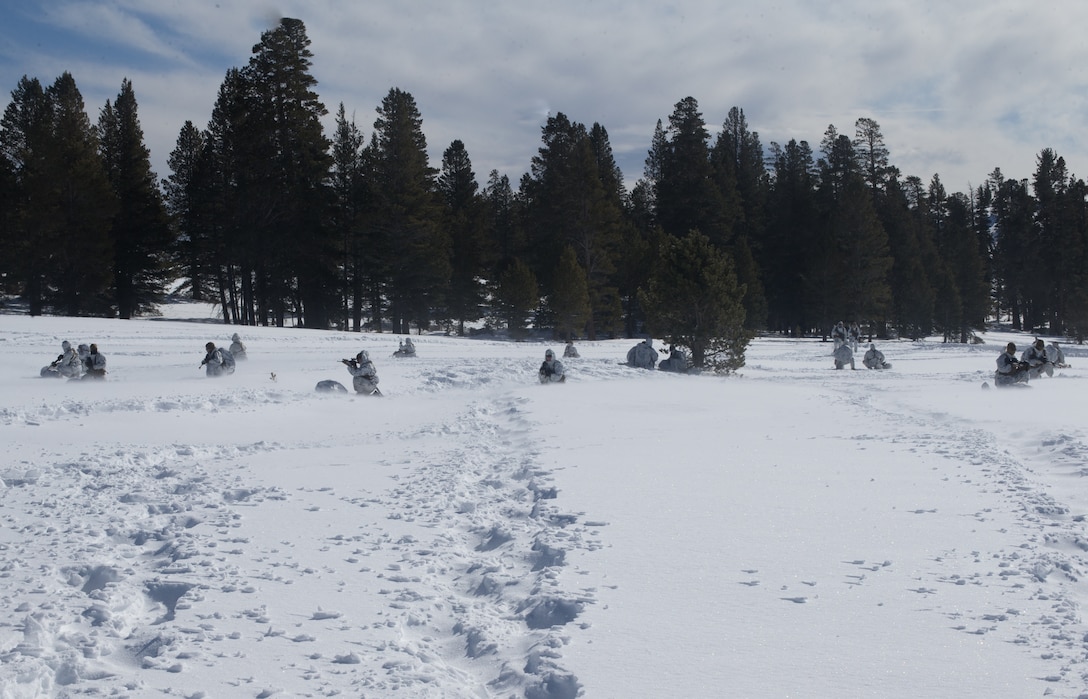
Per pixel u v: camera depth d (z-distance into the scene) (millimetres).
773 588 5492
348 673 4176
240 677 4094
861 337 77125
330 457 11406
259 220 62000
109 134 71000
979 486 8758
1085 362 37531
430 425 14977
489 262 84562
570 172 74250
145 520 7531
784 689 3984
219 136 64750
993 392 21203
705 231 82500
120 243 66750
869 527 7070
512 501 8492
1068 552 6363
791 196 96562
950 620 4895
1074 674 4105
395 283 68688
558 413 16422
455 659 4605
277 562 6145
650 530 6992
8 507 8039
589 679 4098
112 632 4742
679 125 87562
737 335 32312
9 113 68312
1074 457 10297
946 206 124562
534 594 5414
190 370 26016
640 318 81562
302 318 70125
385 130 68500
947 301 87125
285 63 62500
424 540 6875
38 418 14414
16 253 59188
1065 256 98375
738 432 13562
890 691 3955
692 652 4430
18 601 5156
